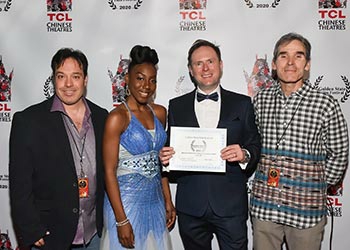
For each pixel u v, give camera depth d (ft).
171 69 8.60
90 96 8.79
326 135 7.07
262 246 7.39
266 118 7.30
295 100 7.06
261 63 8.45
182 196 7.53
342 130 6.97
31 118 6.48
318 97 6.95
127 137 6.50
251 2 8.38
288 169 7.07
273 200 7.16
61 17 8.69
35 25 8.75
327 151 7.21
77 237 6.73
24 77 8.84
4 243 9.17
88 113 6.84
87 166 6.65
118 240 6.64
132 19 8.59
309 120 6.95
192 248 7.84
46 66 8.79
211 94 7.39
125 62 8.65
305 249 7.18
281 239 7.47
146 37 8.59
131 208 6.57
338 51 8.32
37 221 6.44
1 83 8.90
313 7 8.30
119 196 6.49
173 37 8.55
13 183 6.40
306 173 7.00
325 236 8.72
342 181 8.57
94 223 6.93
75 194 6.51
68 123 6.68
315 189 7.05
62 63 6.54
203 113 7.43
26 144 6.40
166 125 7.76
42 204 6.61
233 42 8.47
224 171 7.00
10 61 8.84
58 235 6.57
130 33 8.61
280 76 6.98
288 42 6.92
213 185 7.28
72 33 8.70
